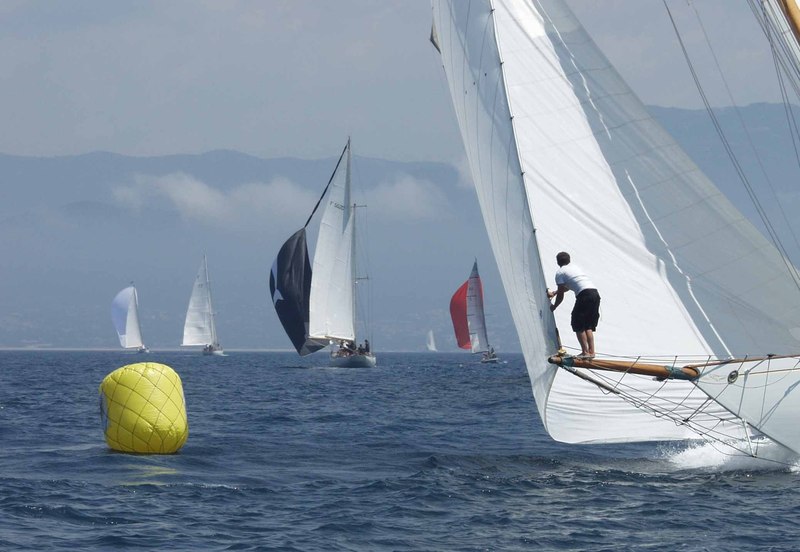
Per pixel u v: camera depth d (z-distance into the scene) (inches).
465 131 2984.7
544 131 2896.2
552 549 1993.1
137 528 2119.8
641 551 1973.4
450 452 3336.6
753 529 2138.3
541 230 2903.5
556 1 2903.5
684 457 3122.5
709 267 2819.9
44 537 2033.7
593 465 2972.4
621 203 2876.5
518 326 2832.2
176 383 3228.3
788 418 2561.5
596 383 2647.6
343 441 3686.0
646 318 2859.3
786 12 2817.4
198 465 2952.8
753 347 2790.4
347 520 2212.1
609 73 2864.2
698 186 2805.1
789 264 2763.3
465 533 2111.2
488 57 2891.2
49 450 3280.0
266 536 2069.4
